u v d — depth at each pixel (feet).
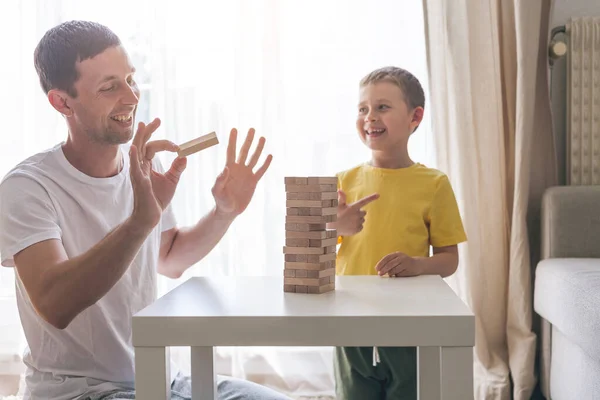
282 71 8.19
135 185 3.63
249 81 8.22
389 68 5.98
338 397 5.51
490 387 7.30
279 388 8.21
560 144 8.19
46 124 8.40
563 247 7.23
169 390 3.45
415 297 3.68
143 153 3.90
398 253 4.48
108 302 4.42
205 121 8.28
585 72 7.87
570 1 8.09
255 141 8.22
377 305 3.48
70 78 4.30
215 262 8.30
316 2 8.20
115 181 4.54
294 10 8.21
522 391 7.20
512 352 7.48
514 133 7.86
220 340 3.27
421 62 8.16
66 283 3.79
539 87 7.94
